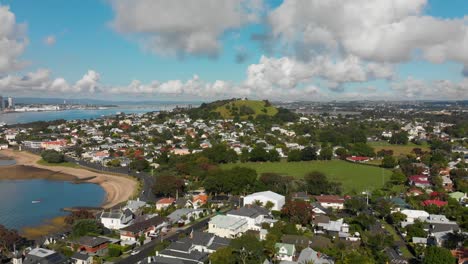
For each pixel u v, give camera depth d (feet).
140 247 369.71
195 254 331.57
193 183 640.17
